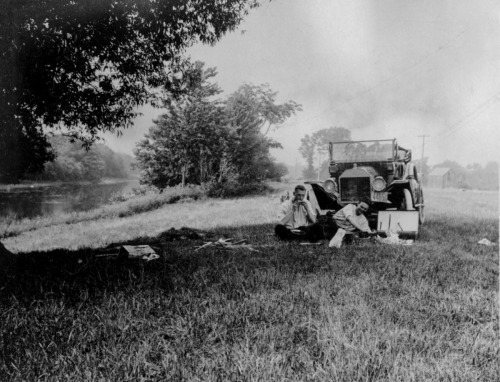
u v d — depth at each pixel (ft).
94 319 10.74
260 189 91.61
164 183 87.81
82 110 23.85
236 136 79.77
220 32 24.00
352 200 28.71
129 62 22.81
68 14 17.66
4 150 20.51
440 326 10.60
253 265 17.46
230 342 9.53
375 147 31.40
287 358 8.65
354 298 12.46
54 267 17.58
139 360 8.29
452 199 75.97
